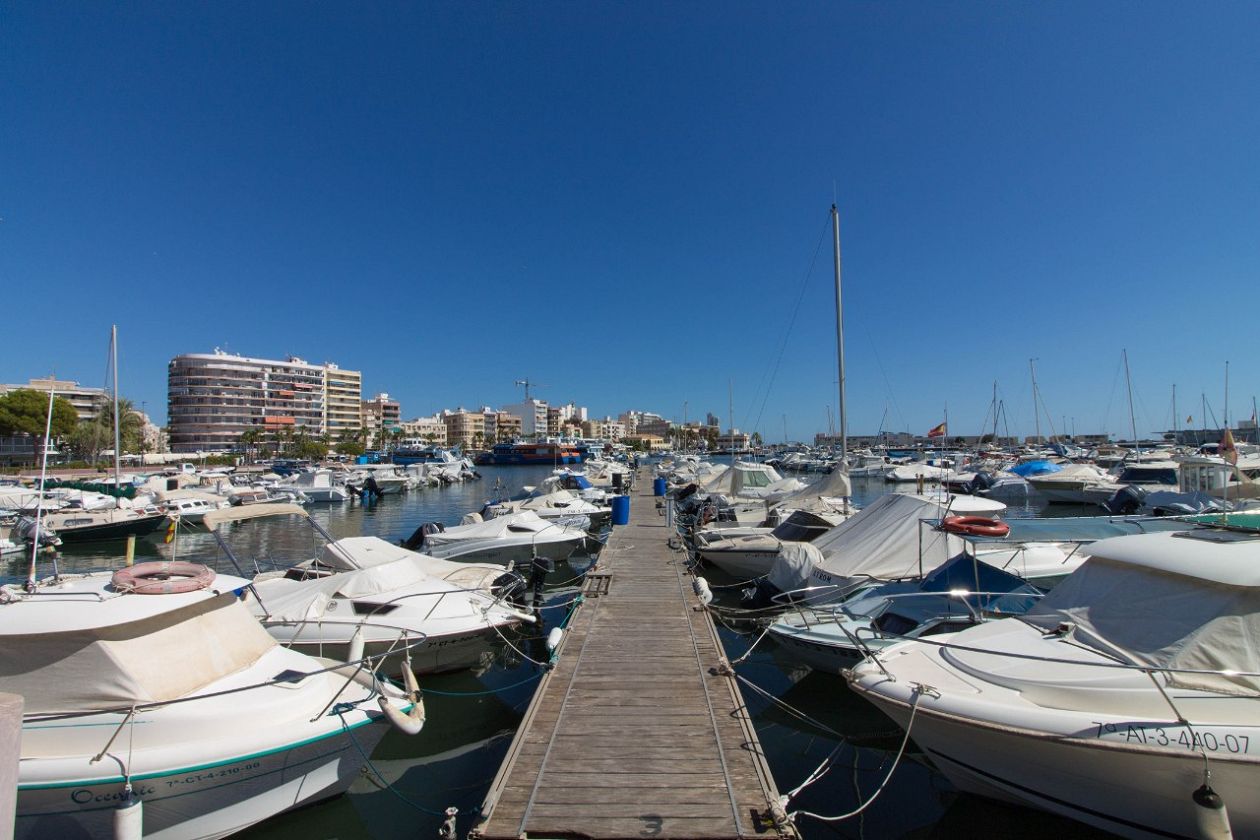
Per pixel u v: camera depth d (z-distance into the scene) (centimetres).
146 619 721
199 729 679
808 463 7375
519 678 1223
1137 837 643
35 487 4338
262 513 1347
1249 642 660
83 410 13300
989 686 724
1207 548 738
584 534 2241
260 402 14525
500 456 10894
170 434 13912
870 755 920
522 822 603
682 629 1223
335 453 12644
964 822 757
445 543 2084
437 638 1105
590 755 726
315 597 1181
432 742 982
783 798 635
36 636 680
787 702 1087
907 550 1322
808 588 1256
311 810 769
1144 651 699
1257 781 583
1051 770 662
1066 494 3638
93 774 627
